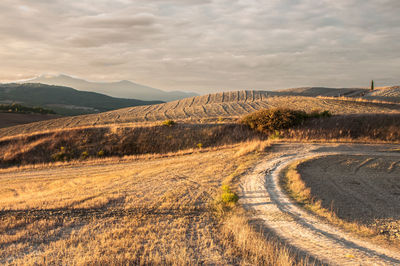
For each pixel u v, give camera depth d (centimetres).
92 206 1254
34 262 715
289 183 1381
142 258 699
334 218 942
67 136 3638
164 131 3709
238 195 1262
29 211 1218
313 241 753
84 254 744
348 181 1394
